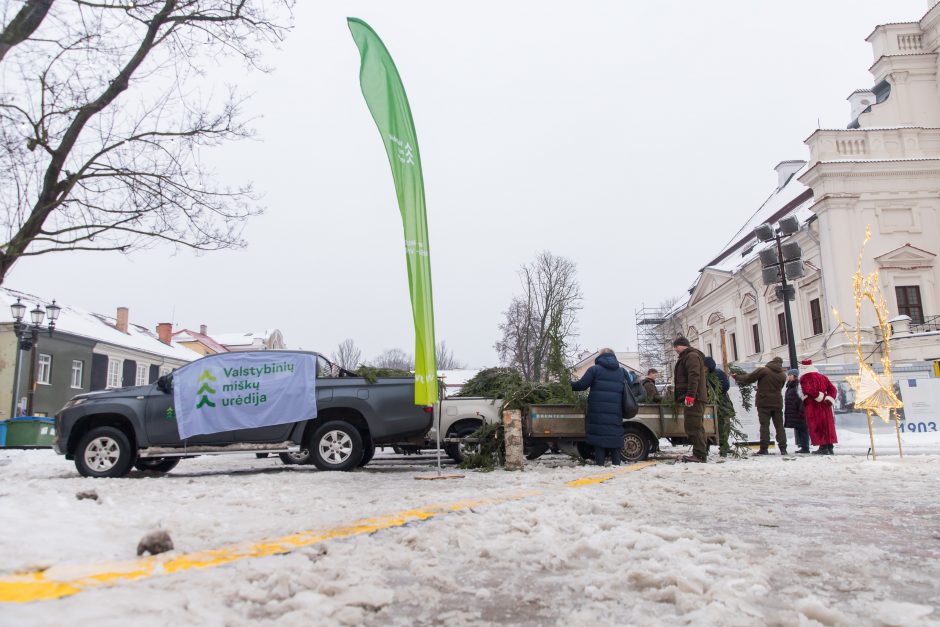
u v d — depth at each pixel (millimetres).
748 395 12969
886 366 10336
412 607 2619
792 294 17938
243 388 9844
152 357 48156
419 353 8820
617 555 3373
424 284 9039
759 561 3236
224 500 5898
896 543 3764
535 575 3111
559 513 4660
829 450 12047
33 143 11570
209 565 3119
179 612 2285
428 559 3361
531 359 46906
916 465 8812
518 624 2406
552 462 10930
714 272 44812
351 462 9703
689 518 4652
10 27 9719
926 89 33219
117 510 5098
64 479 8766
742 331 41375
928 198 30203
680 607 2480
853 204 30266
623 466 9469
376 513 4844
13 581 2711
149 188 13062
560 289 49188
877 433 17422
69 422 9672
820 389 11961
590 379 9758
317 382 9961
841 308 29359
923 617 2363
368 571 3088
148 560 3189
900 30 33875
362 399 9867
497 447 9828
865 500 5582
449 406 11352
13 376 35562
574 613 2451
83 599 2398
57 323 38656
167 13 11836
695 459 10156
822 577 2984
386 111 9023
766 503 5418
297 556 3242
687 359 10227
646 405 10812
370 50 9109
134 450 9758
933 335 26469
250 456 15477
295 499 5910
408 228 8969
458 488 6711
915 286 29625
